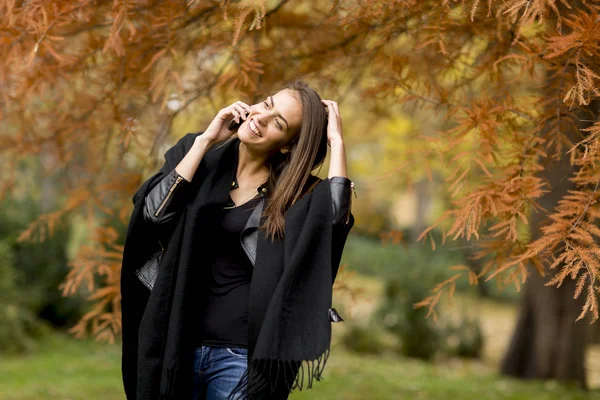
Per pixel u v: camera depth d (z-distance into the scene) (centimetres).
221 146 319
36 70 429
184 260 295
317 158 317
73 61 451
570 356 1108
